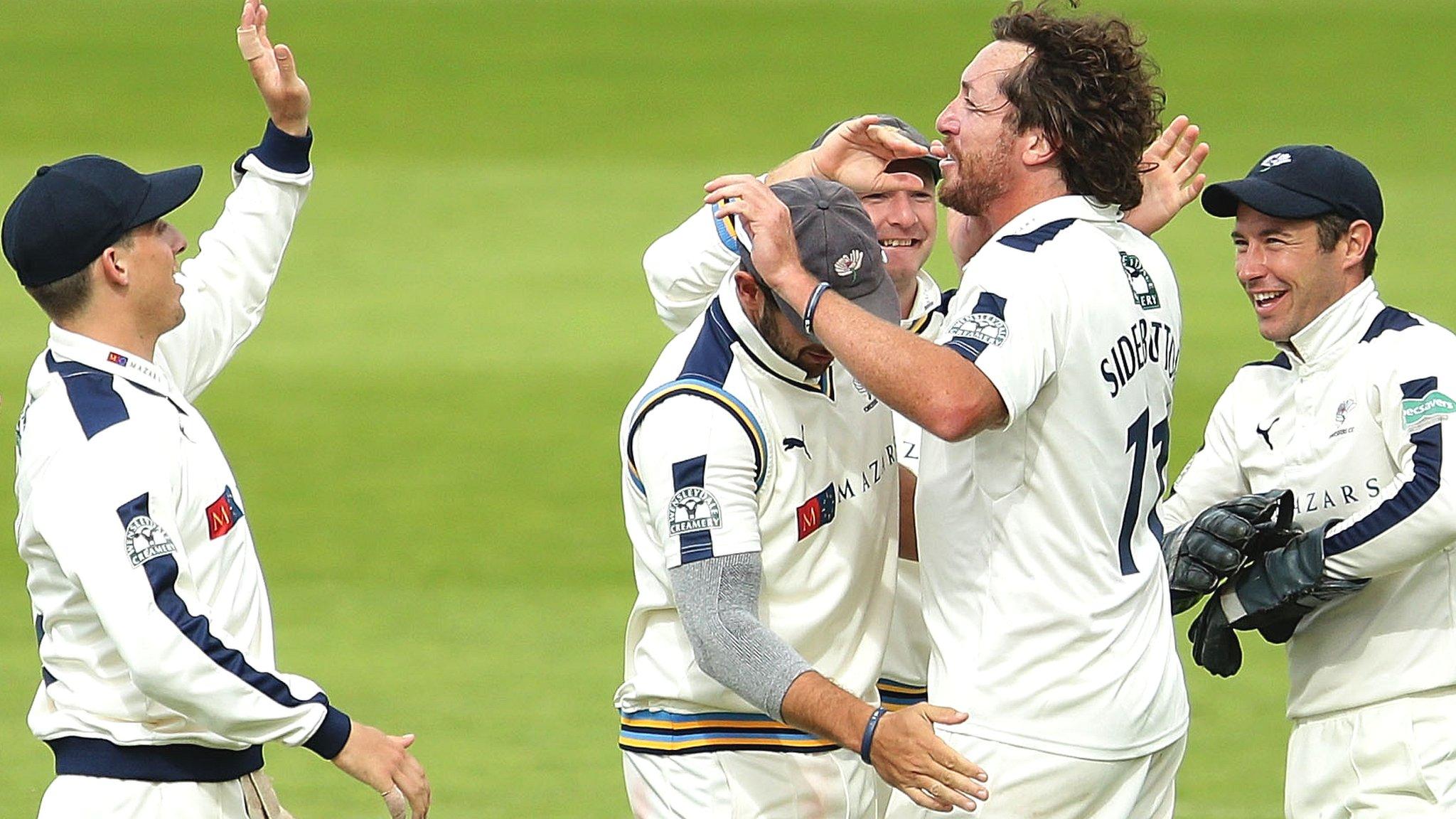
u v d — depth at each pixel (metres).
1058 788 11.96
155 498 11.78
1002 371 11.27
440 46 118.38
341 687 24.75
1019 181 12.27
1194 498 14.84
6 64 107.69
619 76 109.00
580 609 28.95
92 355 12.18
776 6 135.00
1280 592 13.59
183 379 13.91
